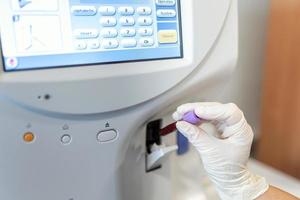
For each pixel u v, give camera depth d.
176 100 0.47
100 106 0.40
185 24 0.46
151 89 0.43
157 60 0.44
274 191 0.51
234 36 0.50
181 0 0.45
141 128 0.49
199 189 0.74
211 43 0.47
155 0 0.44
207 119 0.45
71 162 0.42
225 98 0.95
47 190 0.42
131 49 0.43
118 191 0.47
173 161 0.62
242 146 0.47
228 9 0.48
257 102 1.06
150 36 0.44
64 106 0.38
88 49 0.40
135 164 0.51
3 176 0.39
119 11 0.41
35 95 0.37
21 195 0.41
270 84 1.05
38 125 0.39
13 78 0.36
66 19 0.39
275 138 1.11
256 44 0.98
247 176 0.49
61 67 0.39
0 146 0.38
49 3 0.38
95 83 0.39
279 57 1.02
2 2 0.36
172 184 0.62
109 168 0.45
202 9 0.45
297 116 1.03
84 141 0.42
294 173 1.07
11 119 0.37
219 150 0.46
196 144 0.46
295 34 0.98
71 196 0.44
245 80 1.00
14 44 0.37
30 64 0.38
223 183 0.48
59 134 0.40
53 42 0.38
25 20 0.37
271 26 0.98
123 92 0.41
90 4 0.40
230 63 0.50
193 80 0.46
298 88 1.01
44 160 0.40
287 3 0.97
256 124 1.11
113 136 0.43
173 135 0.59
